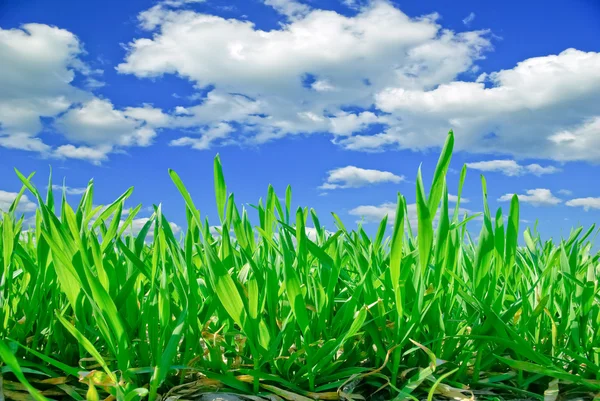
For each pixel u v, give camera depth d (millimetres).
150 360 421
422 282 419
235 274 483
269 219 505
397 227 412
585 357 469
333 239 476
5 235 452
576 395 442
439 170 413
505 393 447
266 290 432
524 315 471
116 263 453
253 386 415
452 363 450
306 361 441
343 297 515
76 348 451
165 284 404
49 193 490
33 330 485
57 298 493
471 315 485
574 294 486
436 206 418
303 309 407
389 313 471
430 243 410
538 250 640
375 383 434
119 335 381
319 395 412
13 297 493
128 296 432
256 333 415
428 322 452
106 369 368
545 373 427
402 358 455
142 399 392
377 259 505
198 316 451
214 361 422
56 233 405
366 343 466
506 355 487
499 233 457
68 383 424
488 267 451
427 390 430
